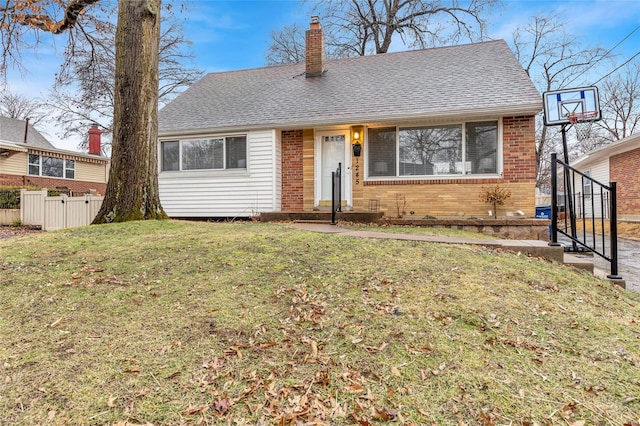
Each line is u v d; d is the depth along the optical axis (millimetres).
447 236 5867
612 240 4191
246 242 4621
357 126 9336
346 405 1809
